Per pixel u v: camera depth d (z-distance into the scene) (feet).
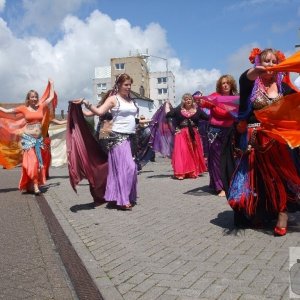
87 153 26.05
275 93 18.30
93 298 13.21
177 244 18.01
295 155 18.16
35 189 33.12
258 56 18.48
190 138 40.11
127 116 25.95
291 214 21.71
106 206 27.07
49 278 15.25
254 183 18.66
